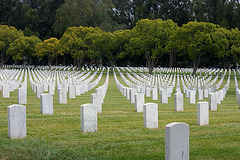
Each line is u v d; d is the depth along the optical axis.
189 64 86.19
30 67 86.81
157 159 7.77
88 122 10.63
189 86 30.02
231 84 41.28
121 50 66.69
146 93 24.14
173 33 56.91
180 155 6.62
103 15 81.81
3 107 16.34
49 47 72.19
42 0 98.06
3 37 78.69
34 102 18.45
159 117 13.89
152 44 58.97
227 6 73.62
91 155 8.08
